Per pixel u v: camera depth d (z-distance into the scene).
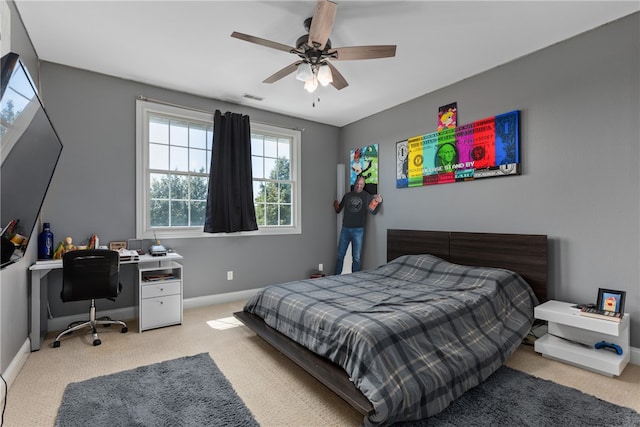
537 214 2.96
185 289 3.90
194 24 2.54
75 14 2.40
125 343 2.83
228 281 4.22
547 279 2.86
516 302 2.74
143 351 2.66
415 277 3.40
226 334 3.06
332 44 2.83
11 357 2.17
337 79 2.85
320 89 3.83
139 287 3.12
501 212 3.23
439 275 3.27
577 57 2.71
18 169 1.57
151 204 3.74
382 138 4.55
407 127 4.19
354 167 5.01
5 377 2.03
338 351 1.98
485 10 2.36
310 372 1.98
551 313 2.49
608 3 2.29
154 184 3.76
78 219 3.28
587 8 2.35
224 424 1.73
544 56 2.92
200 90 3.83
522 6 2.31
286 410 1.87
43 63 3.13
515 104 3.12
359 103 4.27
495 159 3.25
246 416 1.80
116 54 3.01
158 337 2.98
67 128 3.23
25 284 2.54
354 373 1.79
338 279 3.38
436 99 3.84
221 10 2.37
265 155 4.64
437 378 1.82
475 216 3.45
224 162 4.03
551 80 2.87
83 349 2.69
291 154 4.88
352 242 4.84
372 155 4.69
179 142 3.93
